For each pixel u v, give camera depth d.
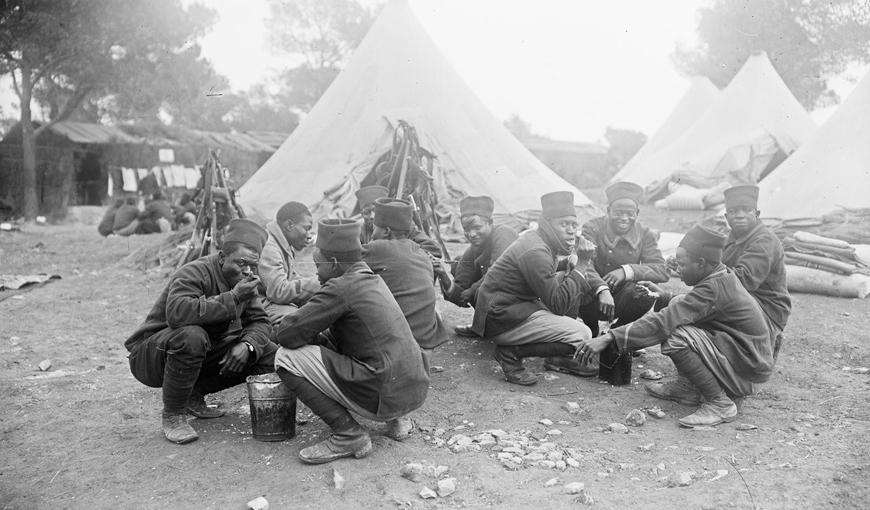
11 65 22.47
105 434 4.62
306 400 4.04
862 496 3.43
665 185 19.08
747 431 4.45
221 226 9.63
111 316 8.21
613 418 4.75
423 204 8.32
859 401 4.89
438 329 4.89
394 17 14.25
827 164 13.02
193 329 4.27
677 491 3.61
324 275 4.14
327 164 12.63
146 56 23.52
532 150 40.69
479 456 4.11
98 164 30.36
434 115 12.97
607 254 6.07
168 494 3.77
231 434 4.56
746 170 18.42
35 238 18.39
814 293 8.45
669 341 4.63
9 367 6.21
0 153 27.23
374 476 3.87
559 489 3.67
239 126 38.09
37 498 3.79
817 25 18.34
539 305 5.43
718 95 22.98
